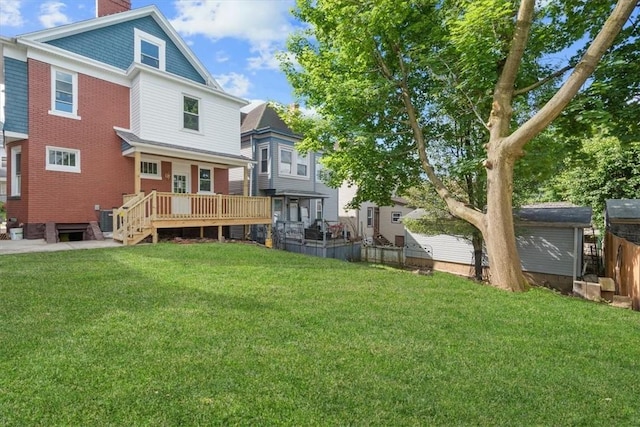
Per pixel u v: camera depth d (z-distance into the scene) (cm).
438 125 927
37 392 213
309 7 862
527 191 1017
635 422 209
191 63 1391
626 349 325
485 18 576
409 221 1166
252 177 1681
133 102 1148
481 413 212
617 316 435
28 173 936
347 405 214
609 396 238
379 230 2519
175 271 584
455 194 976
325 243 1416
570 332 369
